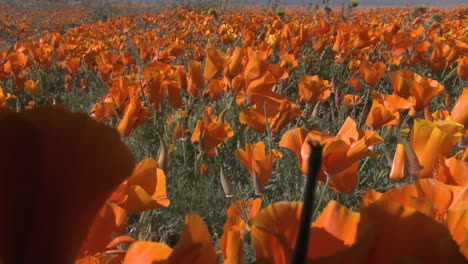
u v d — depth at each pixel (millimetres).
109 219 614
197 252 446
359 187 3418
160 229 2898
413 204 561
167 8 21469
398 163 1790
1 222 290
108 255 637
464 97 2312
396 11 20250
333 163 1655
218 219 3084
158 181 998
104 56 5613
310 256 466
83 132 295
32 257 299
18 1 26656
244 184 3539
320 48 6512
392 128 4168
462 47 5590
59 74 7121
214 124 3025
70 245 304
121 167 301
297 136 1730
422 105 3115
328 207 473
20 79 4844
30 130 285
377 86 6391
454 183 1111
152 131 4203
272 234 415
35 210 292
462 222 497
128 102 3277
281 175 3529
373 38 6266
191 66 3758
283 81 4832
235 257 912
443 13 14492
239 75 3771
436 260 359
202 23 10969
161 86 3727
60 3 28062
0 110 283
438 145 1506
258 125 3076
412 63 6199
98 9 22938
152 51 6270
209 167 3623
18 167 285
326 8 13305
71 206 298
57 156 291
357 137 1701
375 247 372
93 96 5824
